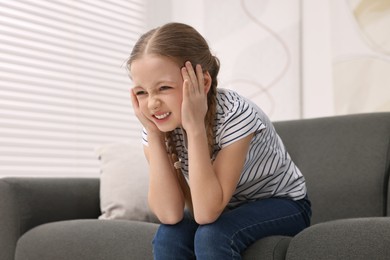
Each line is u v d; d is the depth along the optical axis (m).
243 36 3.01
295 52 2.80
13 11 2.64
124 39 3.19
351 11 2.62
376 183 1.82
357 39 2.60
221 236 1.17
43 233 1.77
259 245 1.23
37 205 1.89
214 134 1.32
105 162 2.15
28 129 2.61
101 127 2.97
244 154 1.27
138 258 1.52
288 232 1.36
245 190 1.41
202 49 1.30
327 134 2.00
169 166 1.33
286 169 1.44
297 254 1.17
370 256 1.07
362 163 1.88
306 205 1.46
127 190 2.03
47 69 2.73
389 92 2.50
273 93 2.87
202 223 1.21
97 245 1.62
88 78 2.94
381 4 2.54
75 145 2.82
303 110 2.78
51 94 2.73
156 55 1.22
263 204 1.34
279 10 2.88
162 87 1.24
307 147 2.02
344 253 1.11
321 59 2.73
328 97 2.70
